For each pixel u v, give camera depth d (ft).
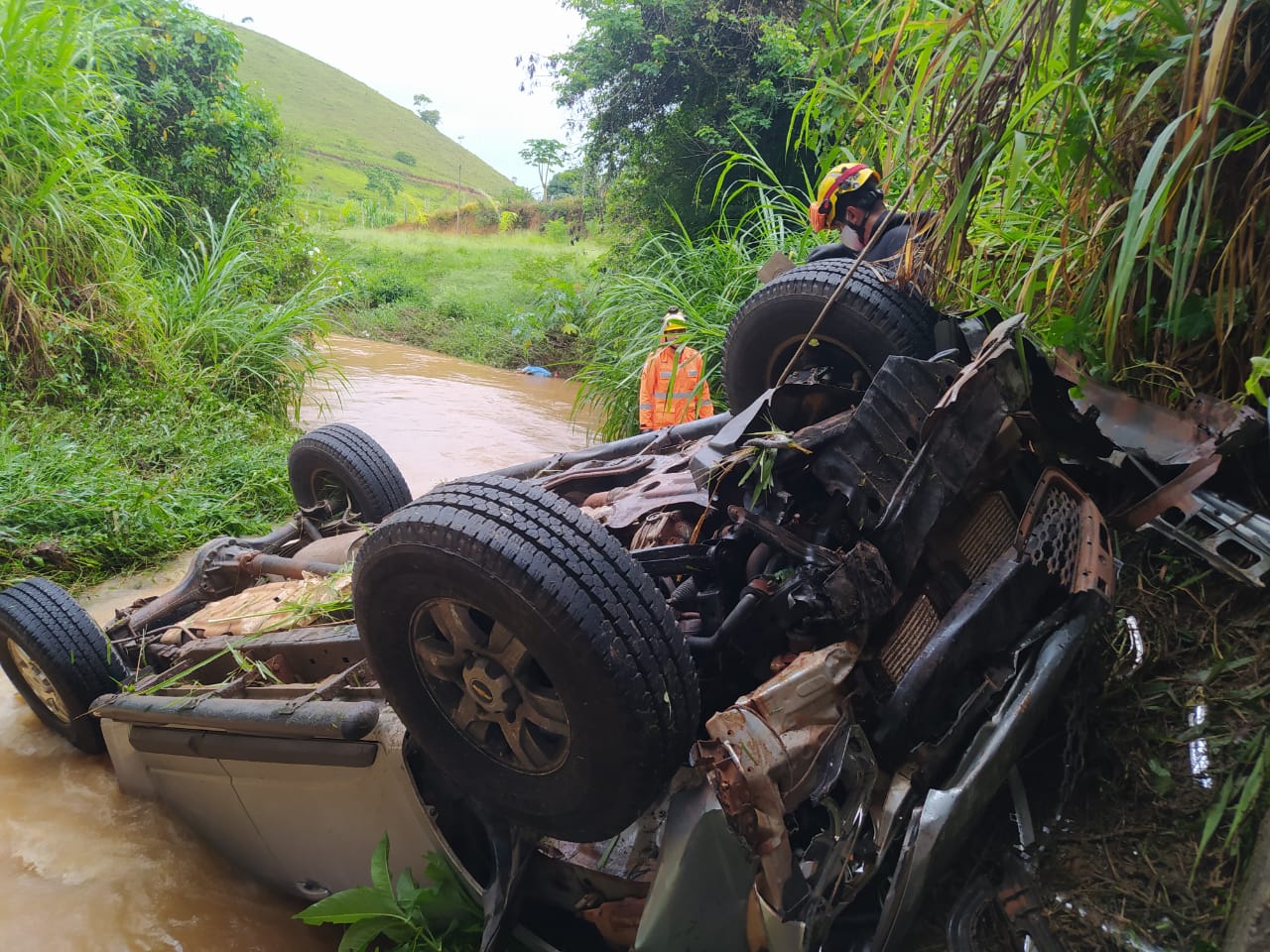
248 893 11.02
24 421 23.57
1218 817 7.11
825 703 7.38
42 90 26.58
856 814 7.13
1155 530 9.43
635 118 49.14
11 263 25.29
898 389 8.18
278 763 9.61
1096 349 10.29
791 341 11.08
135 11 41.16
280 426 29.86
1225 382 9.57
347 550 14.69
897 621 8.25
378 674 8.43
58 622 12.72
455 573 7.22
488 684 7.63
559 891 8.43
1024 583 8.16
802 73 40.45
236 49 44.14
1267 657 8.09
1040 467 8.96
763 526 8.27
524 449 29.01
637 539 9.15
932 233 10.48
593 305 40.65
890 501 8.11
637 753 6.99
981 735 7.17
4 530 18.43
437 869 8.48
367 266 75.20
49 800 12.51
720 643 8.14
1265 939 6.03
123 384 26.73
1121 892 7.25
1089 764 8.28
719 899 6.98
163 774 11.52
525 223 135.13
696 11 45.44
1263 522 8.58
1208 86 7.74
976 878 7.62
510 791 7.92
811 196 24.95
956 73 10.18
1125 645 8.91
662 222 49.34
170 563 19.99
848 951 7.14
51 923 10.30
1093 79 9.25
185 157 41.19
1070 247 10.08
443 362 49.19
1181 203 9.27
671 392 22.00
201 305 31.42
